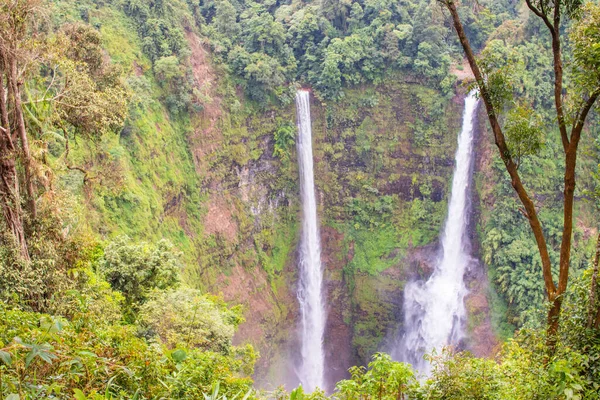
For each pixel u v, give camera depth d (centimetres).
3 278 1267
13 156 1356
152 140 3281
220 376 1009
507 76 1069
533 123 1141
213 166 3809
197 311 1802
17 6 1350
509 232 3925
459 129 4281
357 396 1016
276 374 3853
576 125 985
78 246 1578
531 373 882
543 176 3891
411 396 958
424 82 4272
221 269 3725
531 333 1053
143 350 815
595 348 905
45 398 561
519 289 3709
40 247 1437
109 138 2844
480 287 4091
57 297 1344
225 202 3872
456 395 891
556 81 1013
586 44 934
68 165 1794
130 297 1964
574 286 1022
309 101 4272
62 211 1573
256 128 4094
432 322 4256
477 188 4231
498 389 898
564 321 996
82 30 1853
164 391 755
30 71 1509
